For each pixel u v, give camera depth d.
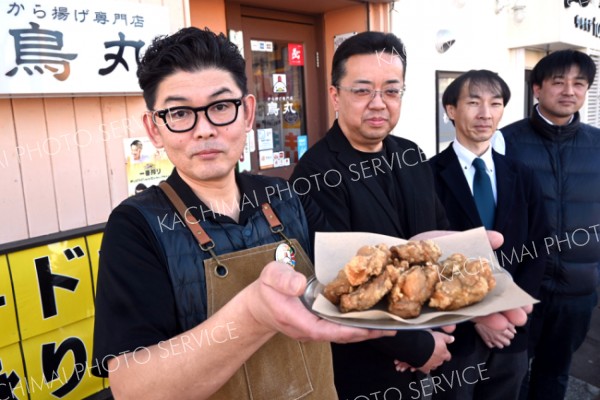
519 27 5.18
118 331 0.88
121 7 1.86
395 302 0.92
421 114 4.20
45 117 1.76
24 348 1.71
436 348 1.40
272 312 0.75
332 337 0.78
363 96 1.50
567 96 2.17
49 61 1.67
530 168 2.01
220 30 2.85
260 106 3.34
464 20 4.56
